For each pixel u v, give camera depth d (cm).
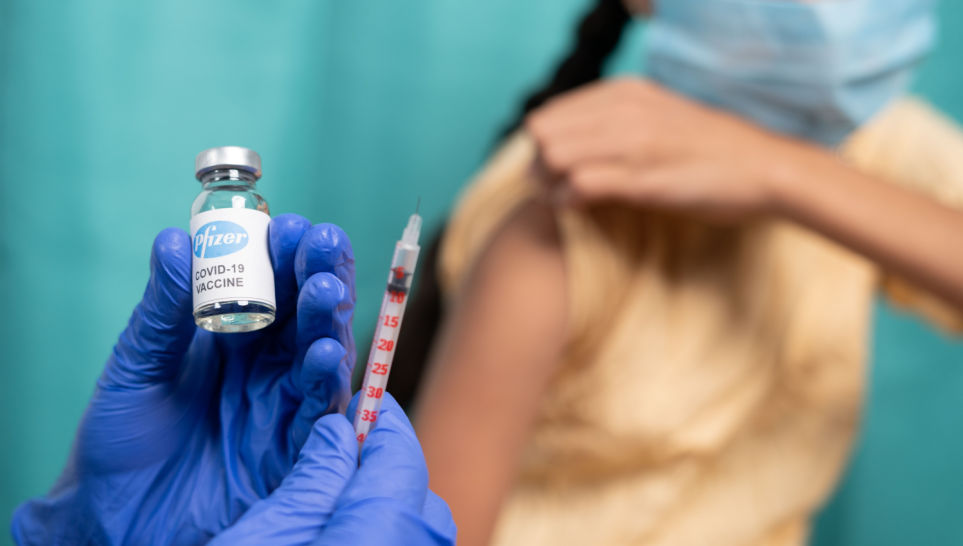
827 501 137
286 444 63
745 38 75
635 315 77
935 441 137
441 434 73
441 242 96
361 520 58
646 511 79
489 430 73
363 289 126
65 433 122
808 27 73
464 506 73
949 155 92
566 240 75
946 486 137
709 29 75
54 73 115
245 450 63
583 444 79
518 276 74
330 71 122
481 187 84
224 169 60
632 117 75
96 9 115
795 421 81
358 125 125
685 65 78
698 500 80
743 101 78
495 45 129
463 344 74
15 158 116
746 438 81
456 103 128
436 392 74
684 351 78
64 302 120
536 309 74
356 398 63
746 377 79
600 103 75
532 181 77
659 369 78
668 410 78
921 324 136
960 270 74
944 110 134
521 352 73
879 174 91
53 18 114
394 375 95
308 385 60
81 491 63
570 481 80
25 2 113
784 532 83
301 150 122
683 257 79
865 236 75
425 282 95
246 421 64
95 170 118
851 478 138
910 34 75
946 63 134
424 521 59
